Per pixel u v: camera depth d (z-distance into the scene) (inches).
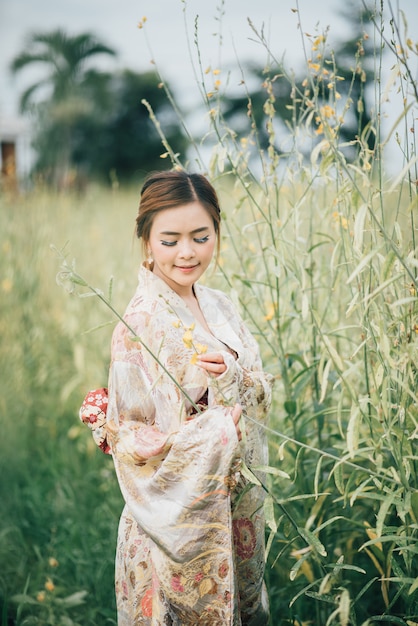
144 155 1061.8
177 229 80.1
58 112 875.4
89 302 190.7
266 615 92.0
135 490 79.4
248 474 76.5
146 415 80.3
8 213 198.5
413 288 82.8
